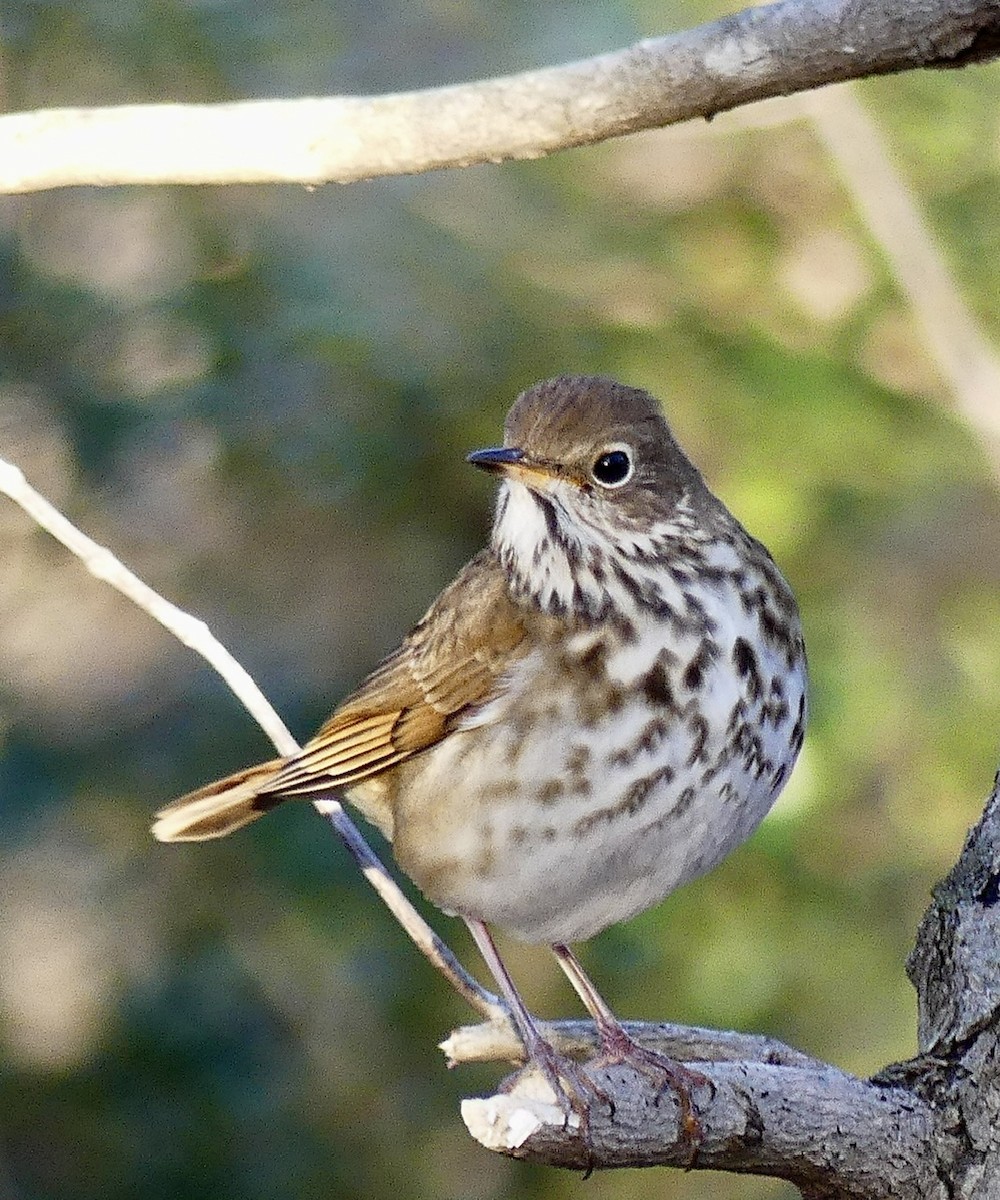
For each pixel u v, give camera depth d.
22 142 6.58
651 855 8.01
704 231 13.60
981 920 6.94
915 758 13.28
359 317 12.92
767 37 6.25
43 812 13.19
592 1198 13.56
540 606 8.16
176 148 6.55
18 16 13.09
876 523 13.22
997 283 13.70
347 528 13.83
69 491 13.68
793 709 8.19
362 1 13.77
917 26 6.18
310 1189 13.17
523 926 8.35
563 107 6.38
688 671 7.89
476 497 13.54
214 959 13.38
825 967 12.99
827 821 13.12
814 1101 6.68
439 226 13.49
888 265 13.47
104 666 13.77
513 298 13.31
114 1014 13.42
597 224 13.55
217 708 13.38
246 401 13.05
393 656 8.70
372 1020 13.53
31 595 14.04
